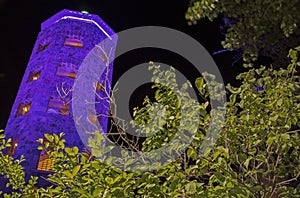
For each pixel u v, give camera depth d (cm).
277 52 660
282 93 354
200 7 517
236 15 544
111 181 274
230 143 357
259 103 363
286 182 361
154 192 299
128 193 288
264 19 536
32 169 2220
